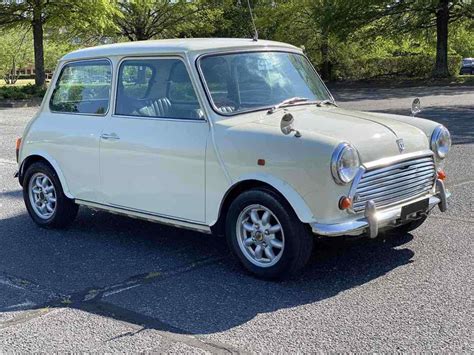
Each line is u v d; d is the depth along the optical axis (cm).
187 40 547
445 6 3325
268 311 415
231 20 3944
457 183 792
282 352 355
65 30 3456
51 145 619
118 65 562
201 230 504
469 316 396
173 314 415
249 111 502
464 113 1648
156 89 531
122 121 551
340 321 395
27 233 630
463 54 4575
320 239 469
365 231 445
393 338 368
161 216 527
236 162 466
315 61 4025
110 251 564
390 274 479
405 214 474
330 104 564
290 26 3866
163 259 537
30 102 2638
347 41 3619
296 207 439
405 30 3512
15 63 6069
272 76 541
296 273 471
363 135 461
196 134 494
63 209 625
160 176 519
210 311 418
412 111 588
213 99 495
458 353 347
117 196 560
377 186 457
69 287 474
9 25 2992
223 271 500
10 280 492
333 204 434
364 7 3312
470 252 525
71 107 612
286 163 441
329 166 427
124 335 384
